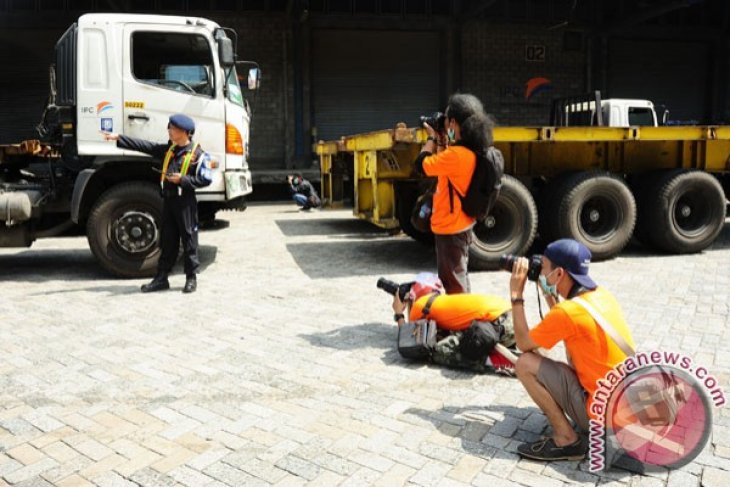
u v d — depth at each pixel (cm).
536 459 278
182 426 320
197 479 268
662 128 759
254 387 372
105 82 657
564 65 1997
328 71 1859
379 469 273
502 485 259
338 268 733
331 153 1037
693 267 731
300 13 1756
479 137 397
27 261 809
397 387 369
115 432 314
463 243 426
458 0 1891
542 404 278
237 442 302
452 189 411
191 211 605
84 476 272
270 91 1822
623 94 2053
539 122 1998
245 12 1783
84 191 679
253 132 1823
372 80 1888
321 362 414
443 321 416
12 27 1658
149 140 667
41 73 1692
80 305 568
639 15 1819
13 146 721
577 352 266
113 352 438
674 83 2083
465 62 1927
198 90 676
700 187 803
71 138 678
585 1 1973
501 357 388
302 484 262
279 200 1756
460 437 303
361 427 316
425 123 429
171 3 1742
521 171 778
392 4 1866
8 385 379
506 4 1936
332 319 516
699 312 523
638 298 572
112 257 670
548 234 790
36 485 264
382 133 721
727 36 2078
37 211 692
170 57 668
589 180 752
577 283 271
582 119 1036
